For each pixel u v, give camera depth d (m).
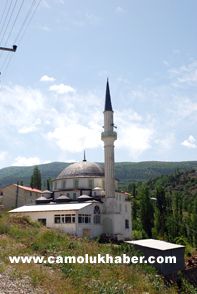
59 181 84.31
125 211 82.75
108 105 81.50
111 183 77.38
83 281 26.30
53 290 21.88
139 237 89.50
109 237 71.88
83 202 74.19
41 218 68.88
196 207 143.50
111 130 79.62
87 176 81.88
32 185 132.12
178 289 36.50
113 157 78.94
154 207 110.00
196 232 105.81
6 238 42.56
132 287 28.09
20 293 19.95
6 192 99.62
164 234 99.31
